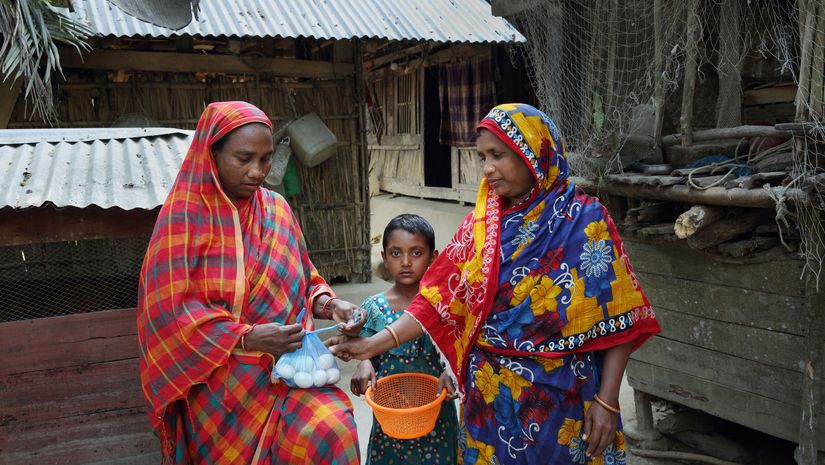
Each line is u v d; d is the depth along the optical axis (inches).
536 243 80.7
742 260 126.2
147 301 77.1
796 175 107.8
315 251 265.9
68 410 105.7
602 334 80.9
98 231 101.9
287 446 77.8
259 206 84.1
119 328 107.0
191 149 78.9
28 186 103.7
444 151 443.8
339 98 262.8
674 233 131.6
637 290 82.6
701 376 138.9
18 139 129.4
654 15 139.6
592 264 80.1
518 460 82.7
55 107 224.7
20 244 99.0
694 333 139.1
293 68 251.6
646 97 151.6
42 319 103.7
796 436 122.8
